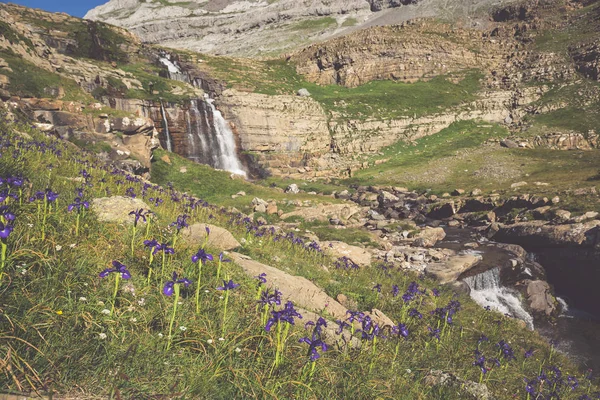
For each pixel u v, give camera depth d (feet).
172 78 208.95
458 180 156.46
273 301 14.56
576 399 26.22
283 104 211.00
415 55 312.50
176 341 12.16
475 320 41.50
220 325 13.91
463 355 26.09
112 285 13.76
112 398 8.76
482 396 18.44
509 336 39.91
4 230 10.78
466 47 334.44
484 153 193.77
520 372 27.61
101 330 11.00
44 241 14.33
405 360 20.07
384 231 102.32
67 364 9.26
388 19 618.03
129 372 9.88
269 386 11.48
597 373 41.06
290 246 46.75
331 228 94.38
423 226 112.57
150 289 14.92
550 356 37.04
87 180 30.63
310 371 12.89
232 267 22.00
